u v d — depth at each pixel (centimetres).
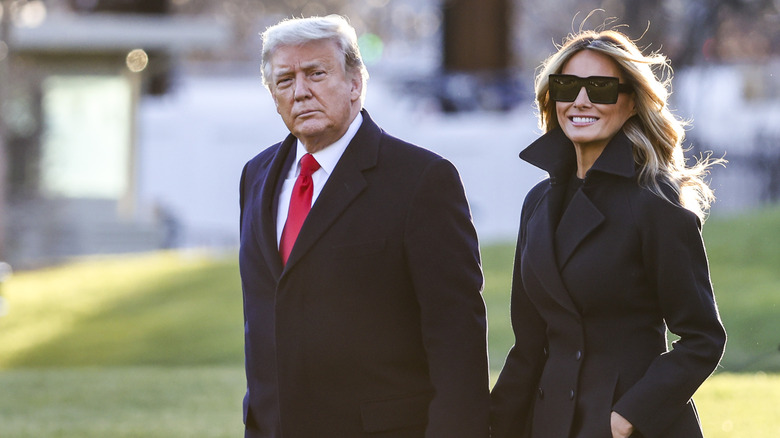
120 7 12525
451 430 1343
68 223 9825
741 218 6688
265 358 1406
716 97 12138
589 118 1352
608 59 1362
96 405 3219
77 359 5347
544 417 1366
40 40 9831
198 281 6831
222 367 4906
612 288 1307
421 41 19638
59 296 6762
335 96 1388
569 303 1332
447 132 11200
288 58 1388
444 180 1391
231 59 19375
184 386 3528
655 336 1321
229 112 11475
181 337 5497
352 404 1369
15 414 3097
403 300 1377
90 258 9138
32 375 3925
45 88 10331
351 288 1360
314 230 1371
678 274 1280
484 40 13625
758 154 9462
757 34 14162
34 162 10375
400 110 12269
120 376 3819
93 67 10250
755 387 2797
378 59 16250
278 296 1378
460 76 12794
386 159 1399
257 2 19288
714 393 2725
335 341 1359
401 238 1369
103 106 10356
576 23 15838
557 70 1390
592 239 1326
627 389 1299
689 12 10044
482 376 1380
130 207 10256
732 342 3925
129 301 6500
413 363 1387
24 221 9750
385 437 1372
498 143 10988
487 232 10706
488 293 5769
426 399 1391
